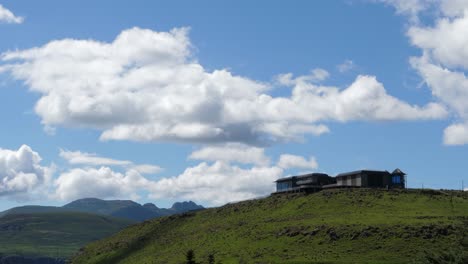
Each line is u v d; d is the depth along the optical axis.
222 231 194.38
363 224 160.50
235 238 179.88
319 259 141.12
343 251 145.12
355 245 147.50
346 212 183.75
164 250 199.25
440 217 165.00
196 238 198.62
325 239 156.00
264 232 175.88
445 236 142.50
